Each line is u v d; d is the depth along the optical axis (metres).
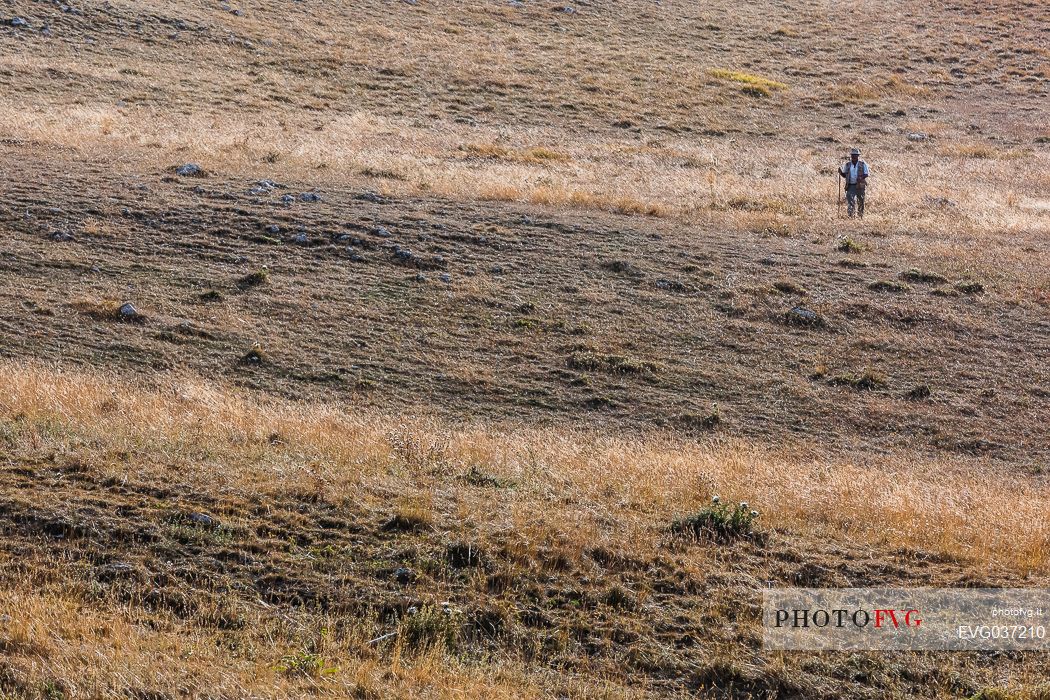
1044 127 95.44
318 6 111.88
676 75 102.25
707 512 23.77
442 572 20.31
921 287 50.34
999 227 62.44
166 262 46.94
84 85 79.44
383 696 16.08
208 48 93.94
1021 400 40.03
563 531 22.33
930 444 36.56
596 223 56.22
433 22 112.06
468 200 59.22
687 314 45.66
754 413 37.88
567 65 102.06
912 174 76.75
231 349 39.38
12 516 20.72
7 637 16.23
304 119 78.25
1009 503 28.52
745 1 134.12
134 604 18.44
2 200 51.38
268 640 17.69
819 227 59.91
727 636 19.16
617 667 18.11
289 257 48.53
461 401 37.09
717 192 66.31
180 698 15.35
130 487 22.53
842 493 28.25
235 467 24.92
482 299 45.59
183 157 63.00
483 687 16.61
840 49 116.75
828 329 45.16
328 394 36.59
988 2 135.25
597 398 38.03
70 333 39.03
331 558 20.52
